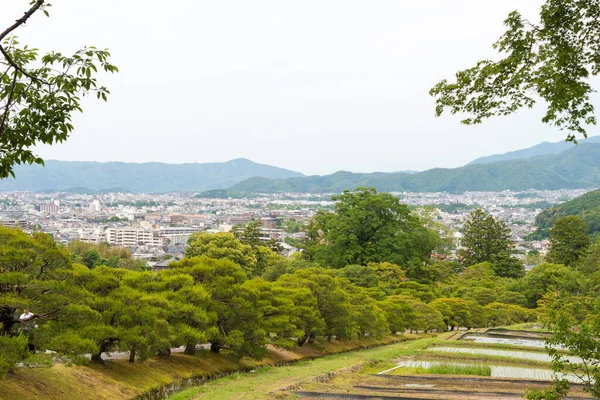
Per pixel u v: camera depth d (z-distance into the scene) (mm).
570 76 10938
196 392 22250
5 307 17844
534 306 82812
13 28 7039
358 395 19922
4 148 9258
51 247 19188
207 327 28578
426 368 29609
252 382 24766
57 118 9180
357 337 47812
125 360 25156
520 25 10984
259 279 36375
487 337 50406
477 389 21578
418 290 70750
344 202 84688
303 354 38000
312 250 88750
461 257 117375
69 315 18953
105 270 27422
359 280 67750
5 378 17766
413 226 86875
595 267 83500
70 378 20453
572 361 31953
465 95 11828
